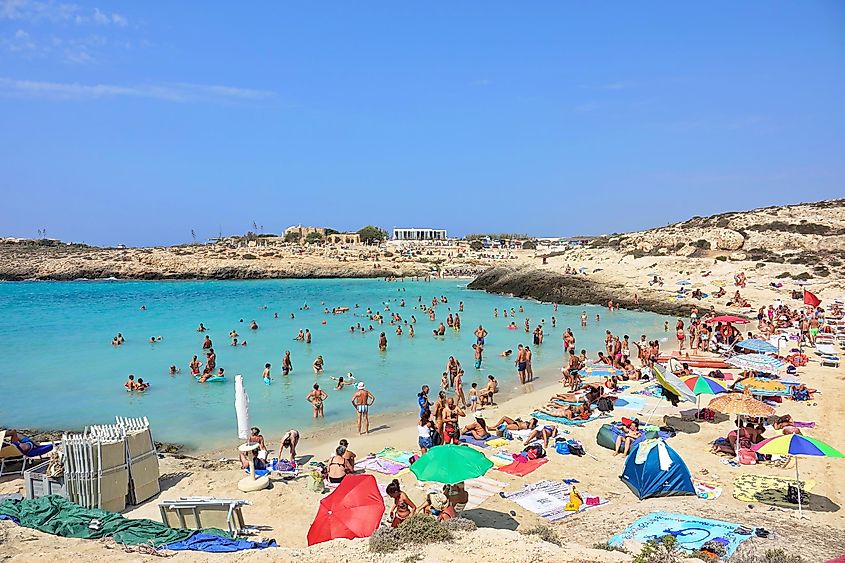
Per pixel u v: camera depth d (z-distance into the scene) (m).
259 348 33.09
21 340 35.84
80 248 139.25
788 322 37.16
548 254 98.19
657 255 68.88
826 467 12.91
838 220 70.44
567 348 31.27
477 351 27.42
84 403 21.19
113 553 8.10
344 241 171.62
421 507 10.02
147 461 12.05
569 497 11.61
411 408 20.33
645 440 13.05
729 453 13.92
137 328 41.38
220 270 106.50
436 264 118.31
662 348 33.03
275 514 11.16
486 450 14.81
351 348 32.97
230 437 17.34
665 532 8.75
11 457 13.74
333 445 16.30
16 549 8.14
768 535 8.66
